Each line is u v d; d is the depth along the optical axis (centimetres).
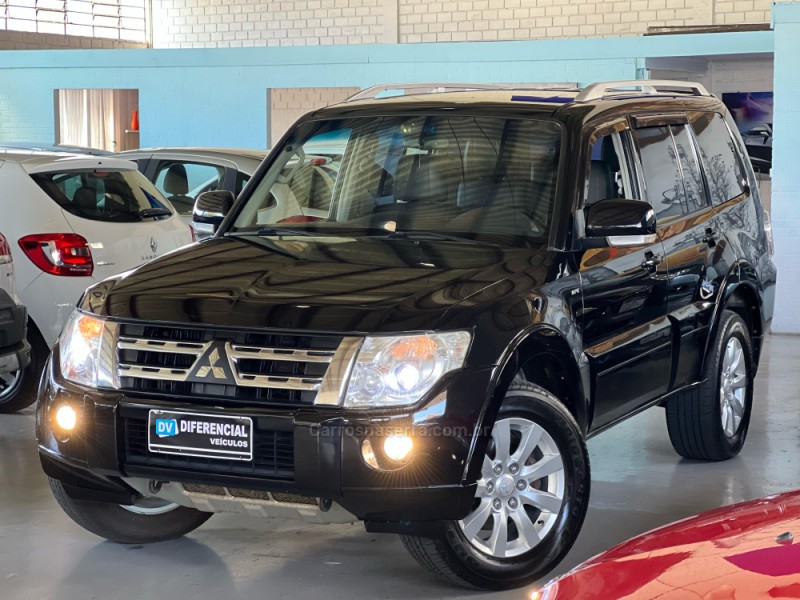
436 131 453
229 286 383
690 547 232
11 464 559
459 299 367
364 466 345
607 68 1300
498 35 1705
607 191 450
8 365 573
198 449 360
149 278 400
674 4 1580
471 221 425
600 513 478
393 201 442
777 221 954
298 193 460
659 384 477
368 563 416
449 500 351
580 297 407
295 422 347
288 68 1467
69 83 1573
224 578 403
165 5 1942
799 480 529
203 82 1515
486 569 377
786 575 212
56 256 635
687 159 519
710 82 1436
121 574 407
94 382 380
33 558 425
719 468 550
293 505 362
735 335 553
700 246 506
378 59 1415
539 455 392
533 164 432
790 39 926
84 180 666
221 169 889
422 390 350
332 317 356
